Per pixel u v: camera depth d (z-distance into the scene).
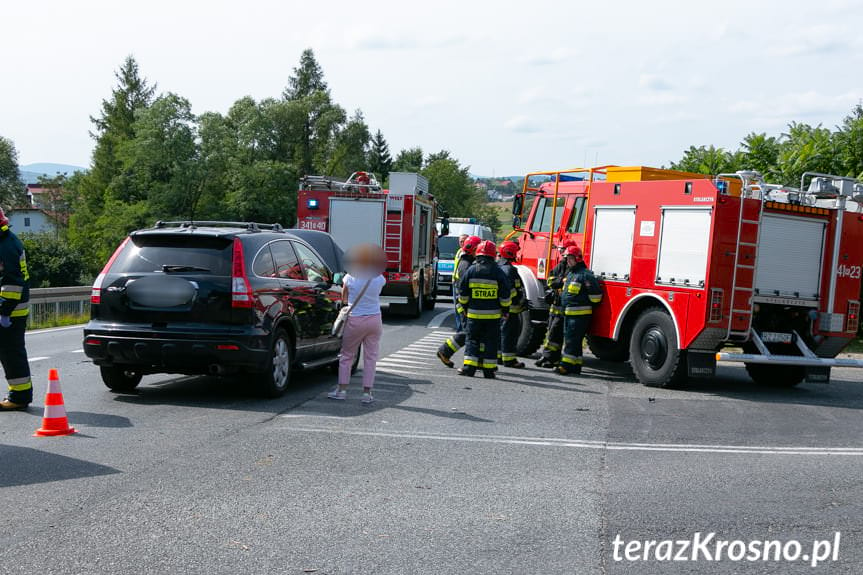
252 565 4.20
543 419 8.34
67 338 15.71
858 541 4.79
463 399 9.42
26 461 6.14
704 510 5.31
